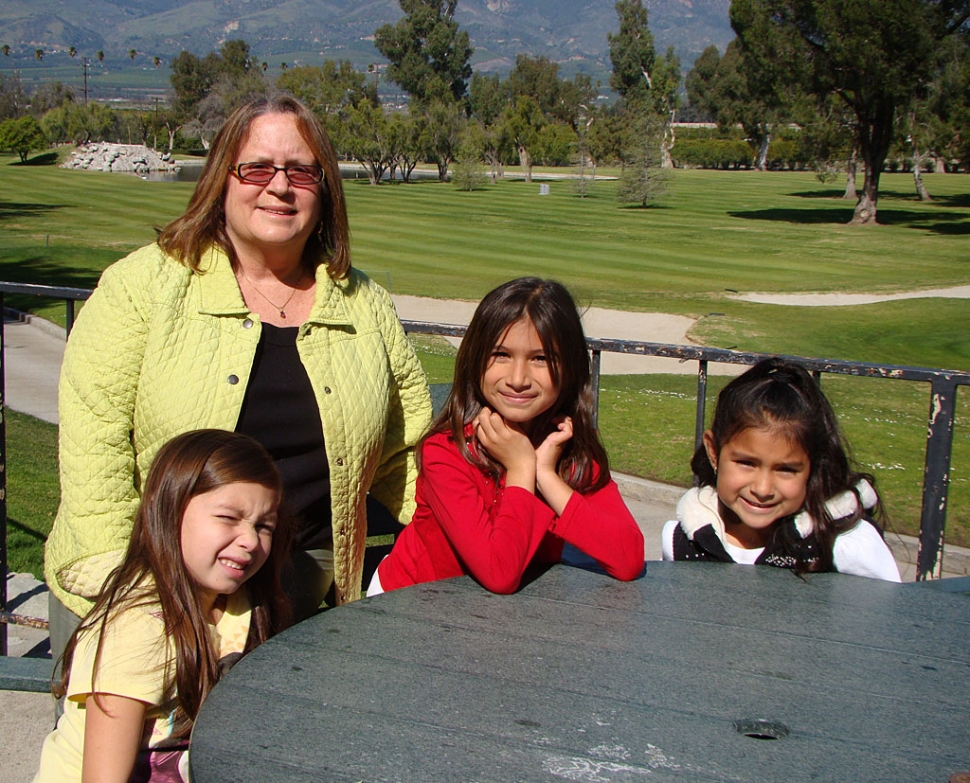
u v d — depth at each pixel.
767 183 68.88
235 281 2.16
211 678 1.79
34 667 2.94
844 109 39.59
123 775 1.71
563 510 1.90
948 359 13.27
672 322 15.80
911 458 6.49
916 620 1.70
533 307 1.93
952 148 44.16
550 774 1.16
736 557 2.19
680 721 1.30
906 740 1.27
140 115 107.88
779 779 1.16
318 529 2.26
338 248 2.28
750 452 2.04
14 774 2.49
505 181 69.38
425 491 2.01
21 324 12.18
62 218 31.41
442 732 1.25
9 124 75.44
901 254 27.66
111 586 1.82
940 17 35.94
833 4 35.78
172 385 2.05
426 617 1.66
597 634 1.60
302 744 1.22
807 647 1.57
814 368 2.56
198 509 1.78
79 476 2.02
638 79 98.44
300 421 2.17
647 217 38.94
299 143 2.13
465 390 2.01
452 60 106.25
